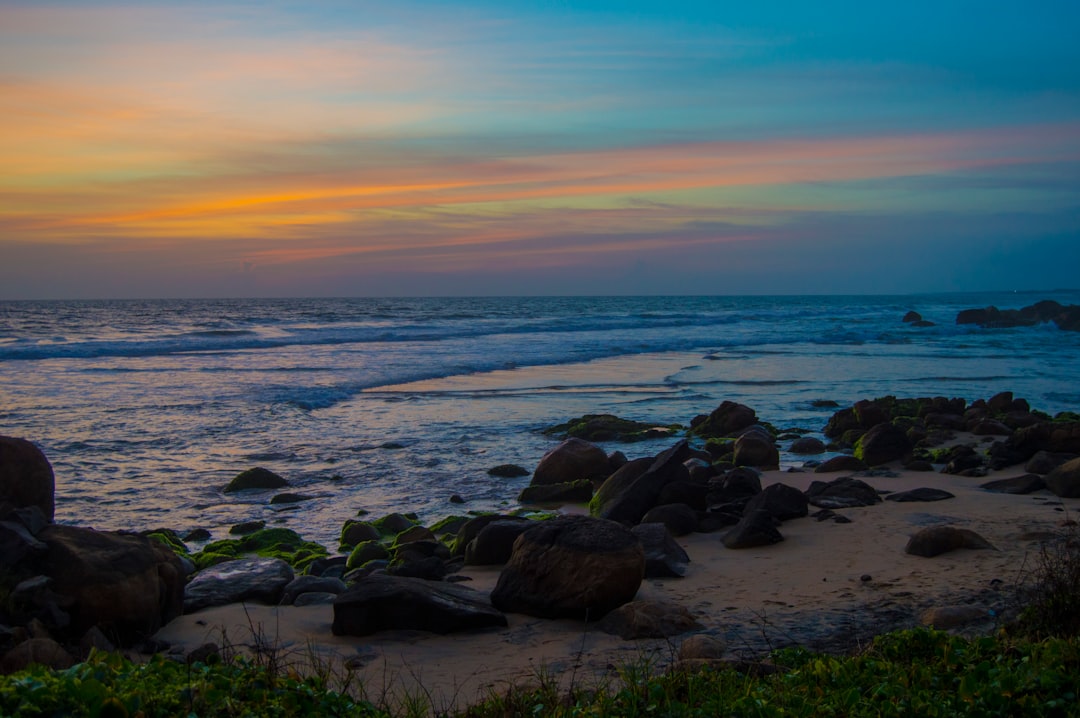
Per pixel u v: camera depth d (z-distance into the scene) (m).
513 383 30.83
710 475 14.71
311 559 11.00
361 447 19.36
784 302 194.75
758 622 7.69
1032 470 15.34
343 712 5.18
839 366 37.94
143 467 16.98
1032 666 5.50
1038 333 64.81
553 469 15.72
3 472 8.00
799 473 16.45
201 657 6.79
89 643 6.73
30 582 6.88
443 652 7.17
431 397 27.11
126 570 7.21
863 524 11.56
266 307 120.06
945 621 7.24
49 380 29.23
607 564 7.95
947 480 15.14
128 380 29.47
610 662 6.78
